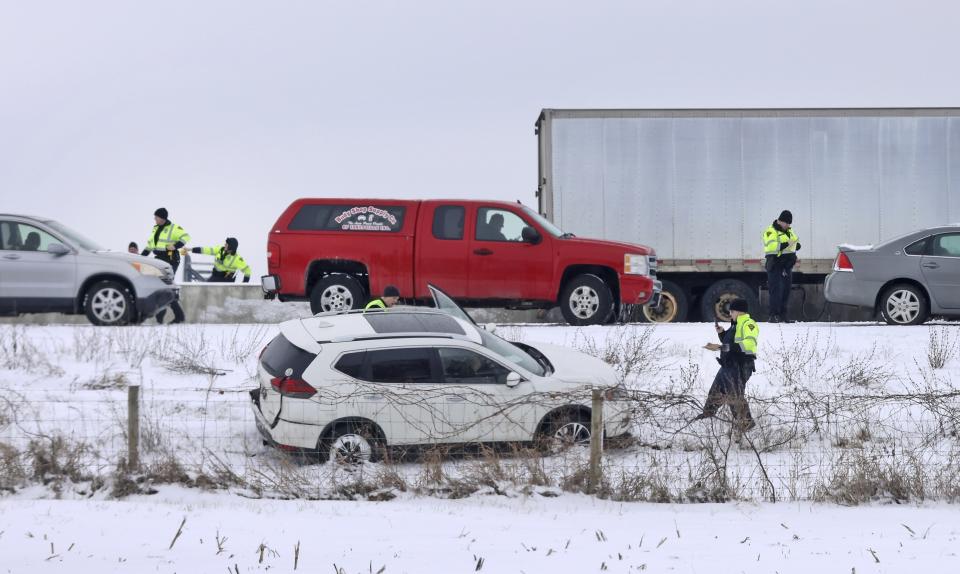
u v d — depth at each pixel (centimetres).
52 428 3369
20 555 2238
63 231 5838
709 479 2973
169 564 2170
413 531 2489
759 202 6669
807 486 3011
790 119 6675
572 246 5753
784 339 5238
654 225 6662
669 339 5241
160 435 3312
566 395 3188
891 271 5756
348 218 5756
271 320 6531
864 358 4759
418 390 3203
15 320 6488
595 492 2941
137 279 5734
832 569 2208
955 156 6688
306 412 3147
